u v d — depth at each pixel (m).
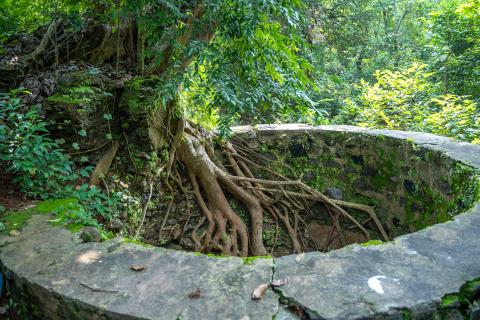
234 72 3.66
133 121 4.33
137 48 4.77
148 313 1.75
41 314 2.05
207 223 5.37
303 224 5.91
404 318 1.72
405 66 10.75
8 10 5.21
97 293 1.90
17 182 3.37
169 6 3.43
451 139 4.75
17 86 4.41
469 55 7.26
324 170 5.96
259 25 3.57
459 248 2.21
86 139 4.07
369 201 5.57
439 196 4.14
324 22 10.30
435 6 12.94
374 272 1.99
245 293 1.86
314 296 1.81
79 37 4.83
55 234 2.56
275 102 3.92
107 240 2.47
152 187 4.75
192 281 1.98
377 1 13.34
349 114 7.37
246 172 5.88
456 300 1.79
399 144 4.96
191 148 5.17
